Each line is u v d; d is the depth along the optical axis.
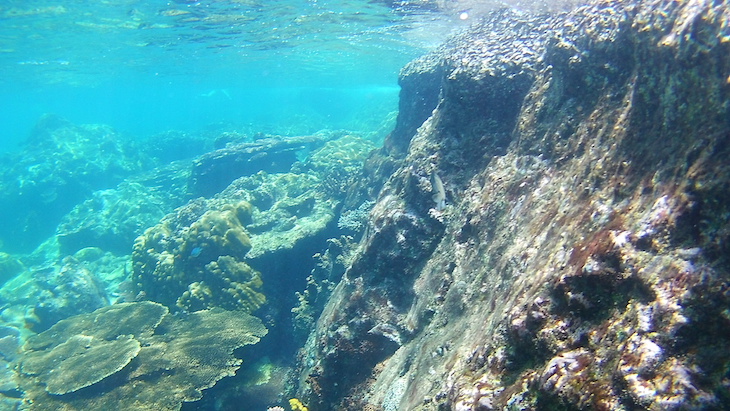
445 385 2.78
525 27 6.92
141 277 10.37
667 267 1.66
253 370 8.31
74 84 46.94
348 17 17.28
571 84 4.05
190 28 19.50
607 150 2.83
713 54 2.03
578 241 2.34
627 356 1.54
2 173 24.72
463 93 5.63
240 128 38.38
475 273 3.85
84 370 6.72
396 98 36.38
